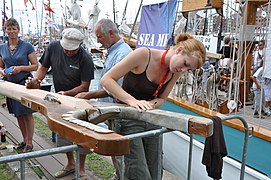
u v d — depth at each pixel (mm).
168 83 1977
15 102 3789
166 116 1501
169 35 4309
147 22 4711
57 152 1229
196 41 1726
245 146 1998
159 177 1636
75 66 3041
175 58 1729
